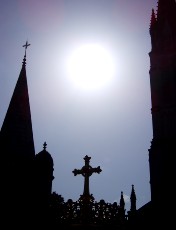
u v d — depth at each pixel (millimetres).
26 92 40312
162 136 44875
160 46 51875
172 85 48000
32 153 36875
